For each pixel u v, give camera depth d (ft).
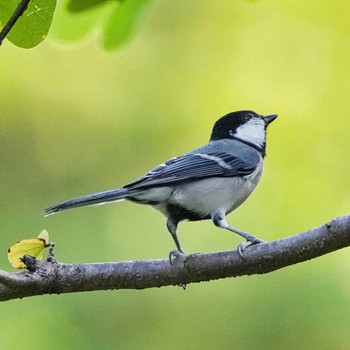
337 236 19.03
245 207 36.01
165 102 40.27
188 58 40.91
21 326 31.99
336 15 40.40
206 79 40.50
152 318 33.37
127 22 20.80
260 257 19.75
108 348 32.55
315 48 40.34
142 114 40.09
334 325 31.86
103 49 21.07
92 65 40.27
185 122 39.86
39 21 18.01
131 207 35.76
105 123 39.96
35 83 39.91
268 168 37.55
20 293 19.85
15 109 39.63
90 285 20.27
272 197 36.63
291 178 37.11
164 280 20.52
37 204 37.86
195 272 20.17
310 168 37.52
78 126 39.78
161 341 32.94
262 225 35.78
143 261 20.61
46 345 31.78
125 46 21.02
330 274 32.55
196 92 40.34
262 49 40.68
